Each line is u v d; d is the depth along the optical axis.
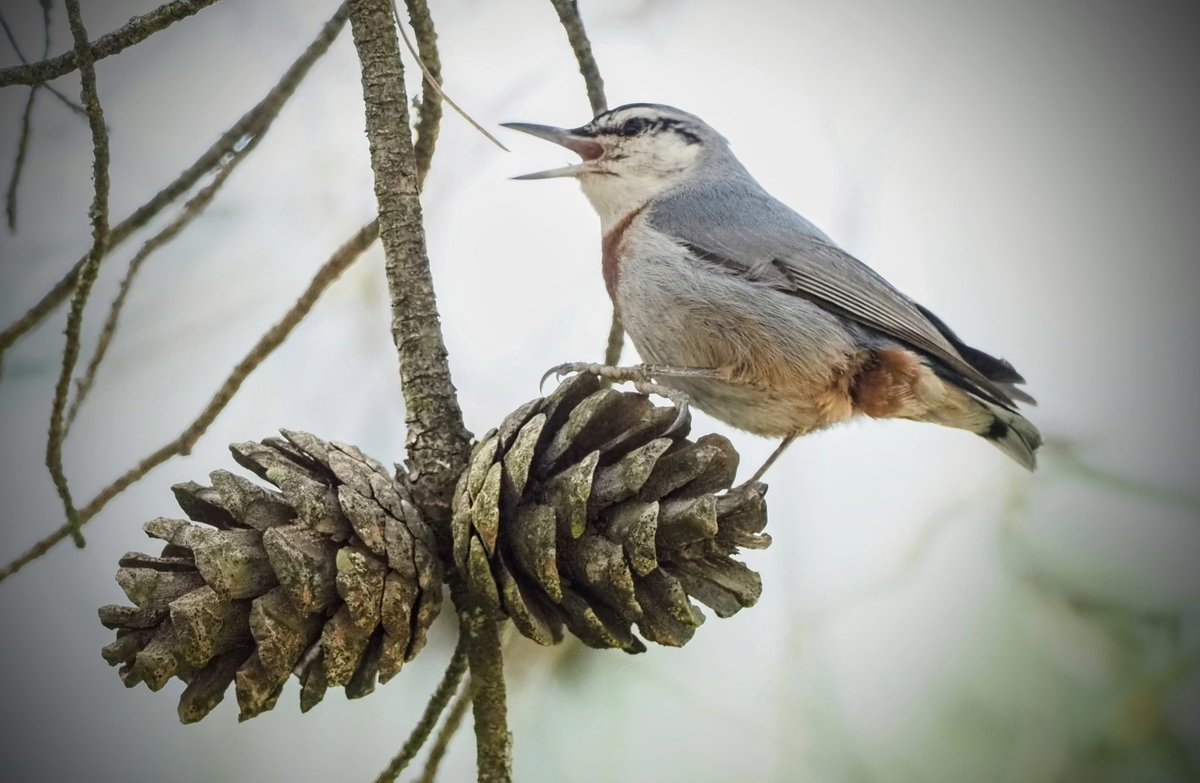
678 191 2.93
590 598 2.81
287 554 2.70
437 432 2.82
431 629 2.90
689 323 2.91
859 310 2.91
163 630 2.72
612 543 2.81
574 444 2.81
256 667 2.70
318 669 2.75
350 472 2.81
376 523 2.80
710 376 2.91
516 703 2.90
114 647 2.71
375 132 2.82
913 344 2.92
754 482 2.82
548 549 2.80
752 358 2.91
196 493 2.81
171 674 2.68
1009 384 2.92
